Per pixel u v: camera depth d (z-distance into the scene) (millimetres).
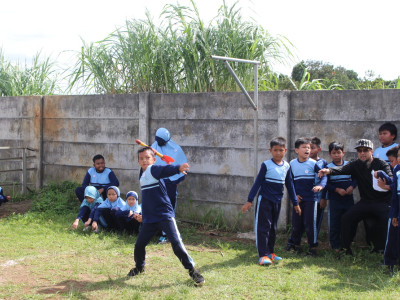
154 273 5266
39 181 9758
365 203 5875
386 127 6102
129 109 8523
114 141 8750
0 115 10266
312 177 6094
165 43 8672
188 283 4895
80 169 9281
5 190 10141
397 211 5270
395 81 8461
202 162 7785
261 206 5770
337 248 6340
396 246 5293
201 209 7820
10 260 5660
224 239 6977
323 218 6879
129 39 9078
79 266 5477
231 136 7520
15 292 4637
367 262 5719
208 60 8305
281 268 5480
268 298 4484
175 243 4871
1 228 7199
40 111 9672
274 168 5762
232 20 8609
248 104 7348
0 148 9273
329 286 4820
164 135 7352
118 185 8141
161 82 8945
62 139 9469
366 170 5867
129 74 9211
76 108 9219
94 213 7141
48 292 4645
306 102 6941
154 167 4855
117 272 5266
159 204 4941
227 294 4594
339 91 6719
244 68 8383
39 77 12477
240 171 7461
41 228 7219
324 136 6852
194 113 7832
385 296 4484
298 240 6242
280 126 7074
